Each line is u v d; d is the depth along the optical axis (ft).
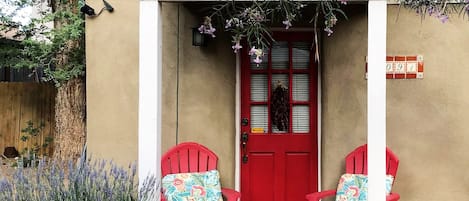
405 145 14.96
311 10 15.40
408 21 14.93
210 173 14.40
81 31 21.30
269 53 16.26
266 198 16.15
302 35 16.17
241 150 16.19
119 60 15.14
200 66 15.44
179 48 15.35
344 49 15.20
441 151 14.89
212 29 12.65
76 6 22.36
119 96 15.14
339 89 15.28
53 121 29.30
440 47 14.88
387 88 14.98
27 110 29.53
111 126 15.12
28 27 24.25
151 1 11.75
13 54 24.91
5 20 24.36
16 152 29.37
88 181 8.86
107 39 15.14
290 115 16.26
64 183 8.93
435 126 14.92
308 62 16.28
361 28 14.97
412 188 14.94
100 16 15.14
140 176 11.62
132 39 15.10
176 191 13.75
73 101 23.68
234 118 15.87
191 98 15.43
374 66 11.39
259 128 16.30
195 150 14.67
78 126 23.65
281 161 16.21
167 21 15.30
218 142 15.51
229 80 15.64
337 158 15.30
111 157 15.03
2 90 29.71
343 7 15.02
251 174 16.17
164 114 15.26
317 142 16.16
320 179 15.99
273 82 16.33
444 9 12.13
